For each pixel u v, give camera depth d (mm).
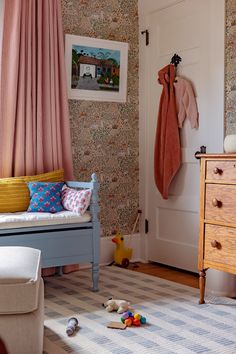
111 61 4195
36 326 2037
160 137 4051
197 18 3756
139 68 4375
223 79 3465
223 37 3459
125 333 2480
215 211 2867
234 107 3400
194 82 3805
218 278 3193
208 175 2922
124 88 4281
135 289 3342
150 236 4301
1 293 1992
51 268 3785
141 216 4379
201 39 3723
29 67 3662
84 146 4105
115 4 4230
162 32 4125
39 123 3715
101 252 4176
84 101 4090
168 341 2369
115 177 4281
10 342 2004
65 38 3934
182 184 3936
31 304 2021
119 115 4289
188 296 3162
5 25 3637
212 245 2869
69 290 3334
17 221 3059
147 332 2492
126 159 4340
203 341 2367
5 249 2428
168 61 4062
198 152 3688
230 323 2629
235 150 2961
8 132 3627
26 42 3666
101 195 4207
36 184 3494
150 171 4277
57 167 3803
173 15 3996
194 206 3818
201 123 3738
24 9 3639
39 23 3699
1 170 3639
